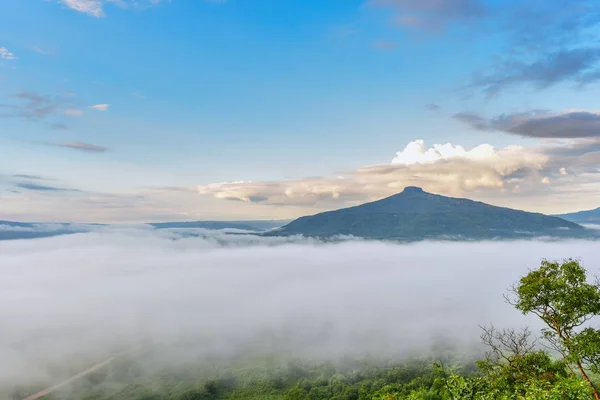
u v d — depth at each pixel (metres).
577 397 17.95
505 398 20.31
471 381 23.62
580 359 22.11
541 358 26.28
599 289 22.33
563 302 22.28
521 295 24.42
